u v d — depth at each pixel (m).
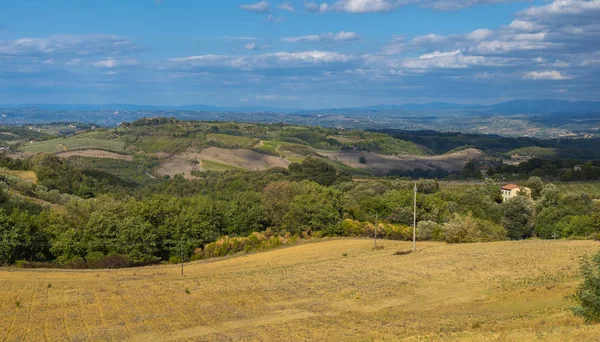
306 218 92.94
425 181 126.12
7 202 91.88
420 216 98.75
